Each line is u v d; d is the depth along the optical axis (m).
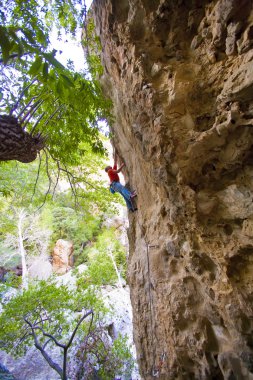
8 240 21.50
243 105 3.74
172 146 4.33
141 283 6.96
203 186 4.44
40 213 21.69
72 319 12.09
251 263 4.17
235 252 4.18
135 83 4.95
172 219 4.96
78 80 4.83
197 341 5.14
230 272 4.28
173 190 4.61
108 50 6.18
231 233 4.34
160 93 4.55
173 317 5.54
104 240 20.08
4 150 3.93
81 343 10.83
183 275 5.39
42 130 5.24
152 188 6.02
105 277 15.18
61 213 24.20
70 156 7.11
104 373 10.36
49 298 10.26
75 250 23.73
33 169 11.81
